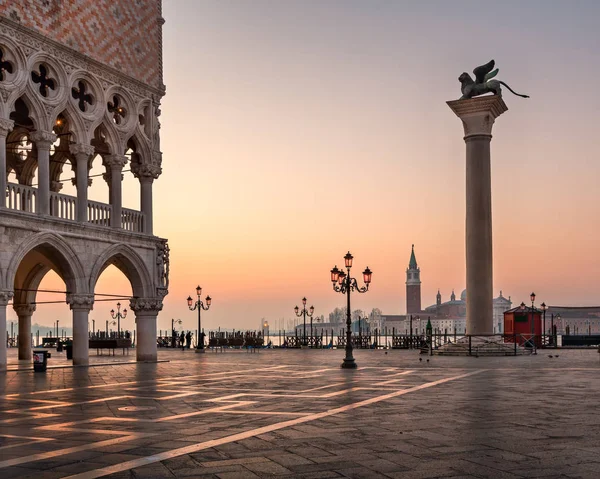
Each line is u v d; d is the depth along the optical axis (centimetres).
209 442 1118
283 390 1986
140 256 3572
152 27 3769
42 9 3036
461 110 4303
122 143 3509
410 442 1113
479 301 4219
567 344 6228
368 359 3831
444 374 2612
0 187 2791
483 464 943
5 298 2777
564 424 1301
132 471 909
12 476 883
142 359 3597
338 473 893
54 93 3100
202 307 5650
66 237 3094
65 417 1415
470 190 4266
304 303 7325
